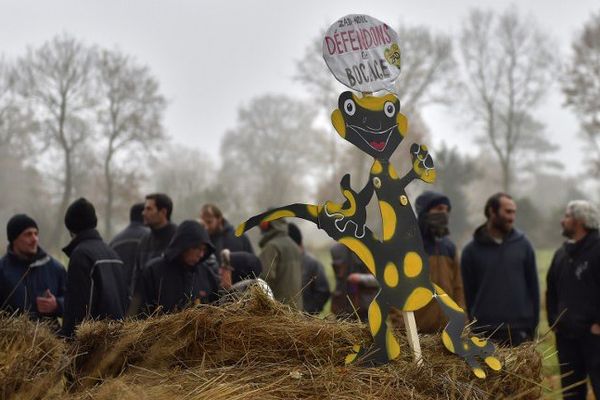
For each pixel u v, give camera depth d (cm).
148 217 717
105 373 347
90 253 538
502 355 374
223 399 299
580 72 5044
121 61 4738
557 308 694
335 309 827
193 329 351
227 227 849
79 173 4853
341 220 359
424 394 327
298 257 742
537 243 5159
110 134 4784
